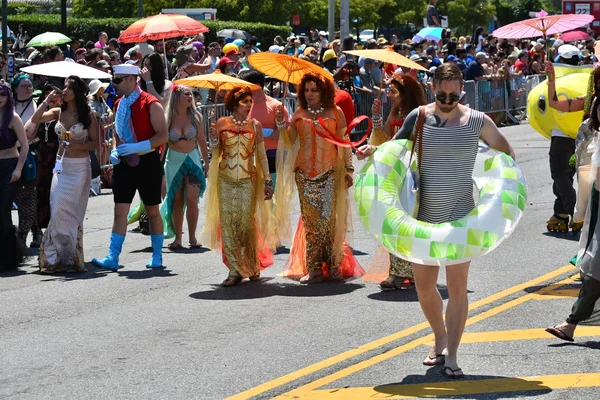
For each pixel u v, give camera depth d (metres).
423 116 7.08
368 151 7.38
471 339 8.16
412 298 9.70
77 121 11.31
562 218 13.07
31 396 6.95
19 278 11.13
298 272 10.78
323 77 10.45
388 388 6.95
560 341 8.07
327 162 10.44
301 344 8.11
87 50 24.83
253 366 7.53
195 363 7.64
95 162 11.59
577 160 9.04
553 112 12.45
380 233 6.91
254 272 10.66
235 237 10.52
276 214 11.13
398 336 8.28
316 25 49.12
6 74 16.16
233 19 46.22
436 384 7.01
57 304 9.77
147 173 11.29
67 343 8.33
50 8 58.38
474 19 61.66
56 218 11.34
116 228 11.42
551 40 33.88
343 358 7.68
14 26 38.28
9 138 11.49
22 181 12.69
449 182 7.01
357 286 10.35
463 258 6.71
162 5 45.09
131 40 18.22
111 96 19.14
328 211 10.47
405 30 58.12
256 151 10.66
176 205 12.66
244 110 10.54
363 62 23.00
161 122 11.22
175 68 20.53
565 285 10.07
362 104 22.64
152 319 9.08
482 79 29.11
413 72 12.09
